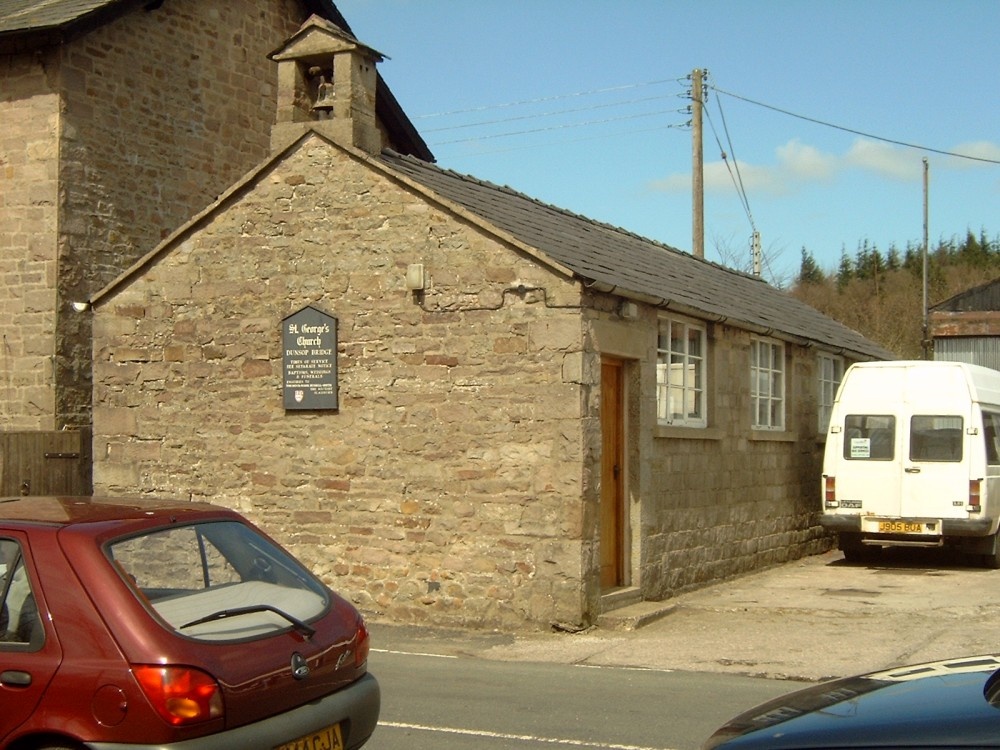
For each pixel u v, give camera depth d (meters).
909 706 4.15
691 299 13.98
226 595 5.62
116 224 16.38
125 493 13.33
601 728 7.71
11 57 15.83
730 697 8.70
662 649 10.59
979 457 15.81
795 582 14.92
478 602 11.63
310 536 12.45
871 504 16.31
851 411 16.58
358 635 6.00
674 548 13.49
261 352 12.82
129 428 13.35
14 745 5.01
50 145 15.56
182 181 17.62
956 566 16.78
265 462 12.71
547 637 11.18
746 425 15.67
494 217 12.45
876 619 12.00
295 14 20.53
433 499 11.91
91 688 4.91
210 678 4.98
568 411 11.34
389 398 12.17
